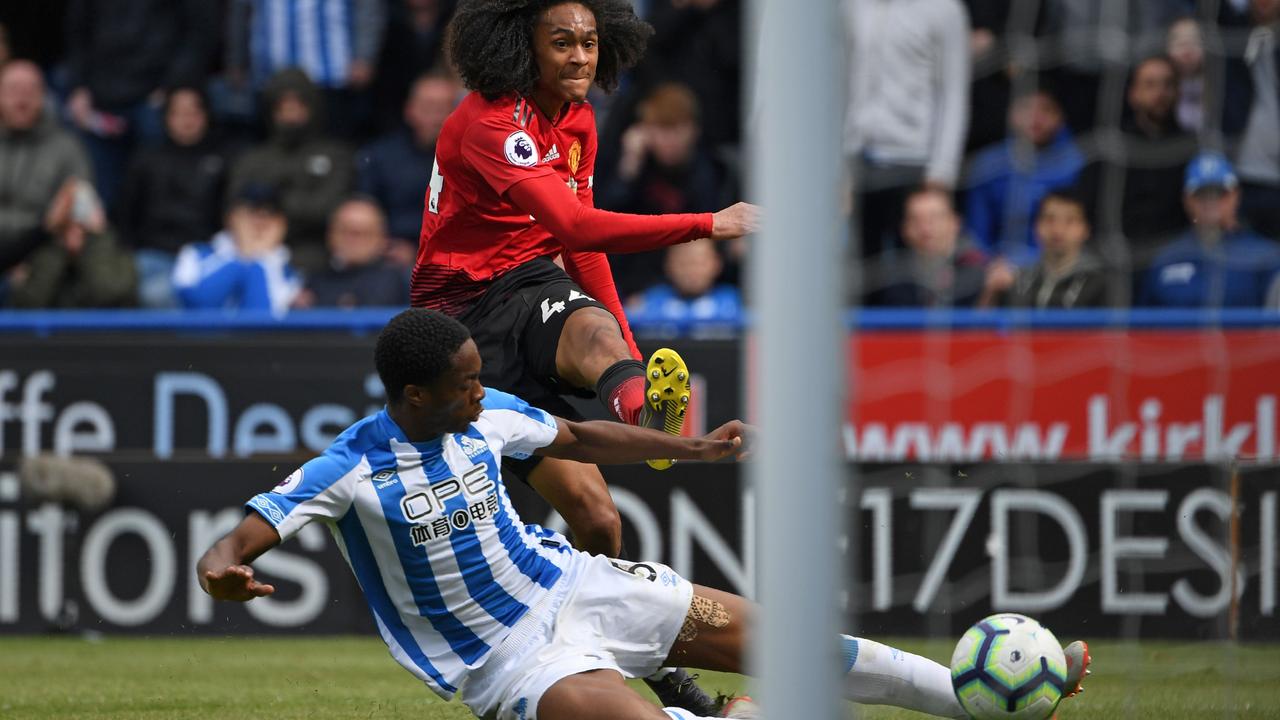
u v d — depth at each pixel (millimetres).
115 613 24734
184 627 24609
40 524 24906
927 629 23516
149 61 34656
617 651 12430
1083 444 27906
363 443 12070
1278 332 27703
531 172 14297
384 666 21250
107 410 27219
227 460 24734
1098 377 27922
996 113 31578
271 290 30750
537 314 15070
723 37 32625
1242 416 27688
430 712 16500
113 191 34875
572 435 12703
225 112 34344
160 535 24750
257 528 11656
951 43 30609
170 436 27203
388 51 34625
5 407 27234
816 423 6473
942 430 28000
